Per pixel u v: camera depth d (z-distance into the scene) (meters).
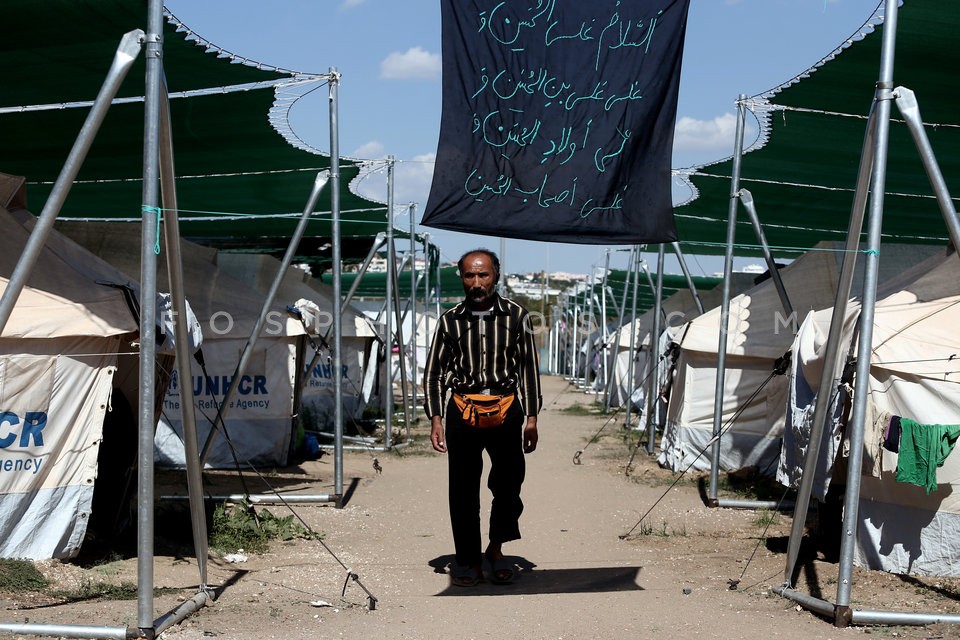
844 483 7.73
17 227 7.38
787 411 8.51
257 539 8.37
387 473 13.23
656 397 15.86
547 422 22.84
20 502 6.55
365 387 21.69
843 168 11.47
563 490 11.90
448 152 5.82
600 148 5.86
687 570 7.50
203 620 5.60
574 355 42.69
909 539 7.18
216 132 10.66
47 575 6.40
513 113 5.87
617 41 5.91
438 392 6.63
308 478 12.47
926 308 7.66
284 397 13.39
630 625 5.62
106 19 7.31
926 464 6.71
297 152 11.79
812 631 5.55
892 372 7.17
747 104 9.88
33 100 9.34
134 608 5.76
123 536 7.83
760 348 12.88
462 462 6.69
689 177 12.45
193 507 6.14
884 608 6.16
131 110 9.46
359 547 8.35
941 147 10.00
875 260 5.71
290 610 5.95
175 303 5.76
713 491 10.66
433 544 8.56
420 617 5.82
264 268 17.23
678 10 5.92
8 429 6.52
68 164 5.34
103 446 7.73
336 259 10.45
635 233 5.86
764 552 8.22
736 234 16.70
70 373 6.75
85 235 12.47
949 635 5.47
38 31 7.56
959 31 7.21
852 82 8.55
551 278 101.88
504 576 6.91
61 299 6.86
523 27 5.91
